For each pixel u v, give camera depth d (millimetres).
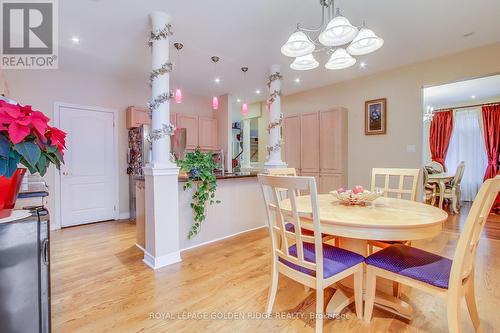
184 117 5176
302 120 5000
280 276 2219
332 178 4551
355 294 1637
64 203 3920
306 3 2309
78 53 3344
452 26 2746
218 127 5816
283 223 1561
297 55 2166
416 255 1574
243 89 5227
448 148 6332
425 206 1847
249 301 1847
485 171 5855
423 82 3783
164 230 2475
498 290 1954
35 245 894
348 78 4520
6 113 718
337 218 1512
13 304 852
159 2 2289
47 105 3779
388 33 2889
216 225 3229
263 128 6340
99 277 2215
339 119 4461
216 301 1848
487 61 3232
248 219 3641
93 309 1744
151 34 2475
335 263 1509
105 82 4312
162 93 2453
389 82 4133
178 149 4238
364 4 2332
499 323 1583
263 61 3684
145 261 2551
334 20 1763
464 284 1350
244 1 2279
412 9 2420
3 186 876
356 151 4535
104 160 4324
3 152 729
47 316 931
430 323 1593
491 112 5660
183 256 2699
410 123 3934
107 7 2348
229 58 3566
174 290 1997
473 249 1367
